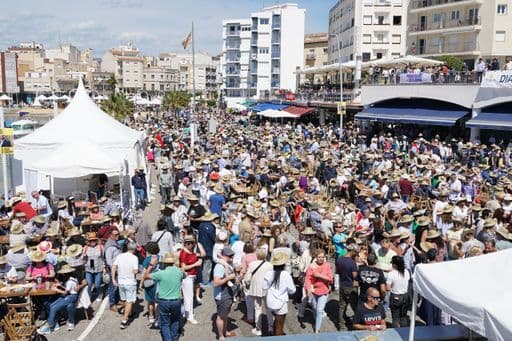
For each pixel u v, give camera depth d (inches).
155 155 1288.1
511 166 906.7
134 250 392.5
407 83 1397.6
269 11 3951.8
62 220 590.6
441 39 2074.3
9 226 549.6
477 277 257.8
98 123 831.7
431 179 725.3
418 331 312.3
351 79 2127.2
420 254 394.9
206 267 462.9
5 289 361.4
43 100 3238.2
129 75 5728.3
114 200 644.7
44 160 713.6
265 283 340.2
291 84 3900.1
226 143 1198.9
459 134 1304.1
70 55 6889.8
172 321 341.1
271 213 537.3
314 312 384.5
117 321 400.2
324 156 916.0
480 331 232.8
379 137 1251.2
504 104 1167.0
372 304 327.6
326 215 518.0
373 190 644.1
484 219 469.1
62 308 378.3
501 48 1871.3
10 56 4510.3
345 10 2667.3
